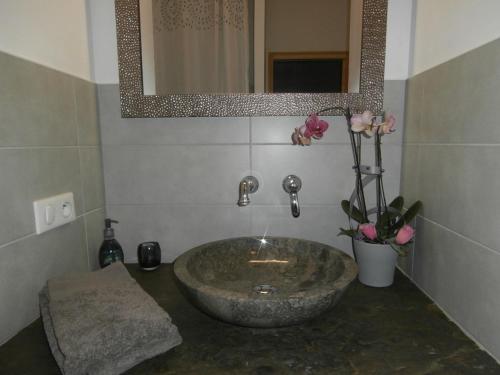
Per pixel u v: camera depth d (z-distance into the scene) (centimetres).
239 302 65
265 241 105
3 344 71
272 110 107
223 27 107
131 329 62
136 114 107
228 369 63
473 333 71
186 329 76
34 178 80
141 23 106
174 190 112
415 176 99
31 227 79
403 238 88
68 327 60
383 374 62
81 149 99
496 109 63
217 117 108
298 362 65
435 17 92
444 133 82
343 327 77
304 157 110
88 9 105
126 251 115
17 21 76
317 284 92
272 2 106
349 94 106
